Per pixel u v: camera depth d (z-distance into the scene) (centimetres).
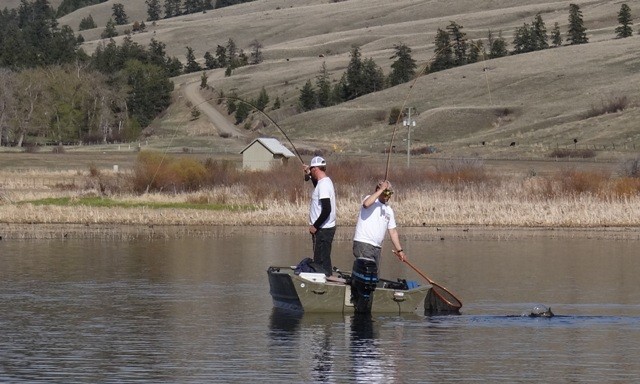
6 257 4178
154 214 6150
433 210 6225
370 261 2738
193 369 2131
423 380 2059
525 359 2253
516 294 3216
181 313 2805
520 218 5981
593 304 3020
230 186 7438
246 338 2462
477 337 2498
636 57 19712
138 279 3522
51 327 2589
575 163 11481
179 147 14100
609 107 16225
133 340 2427
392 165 9069
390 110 18988
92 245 4700
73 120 18138
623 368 2172
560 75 19112
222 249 4569
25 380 2031
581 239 5162
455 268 3919
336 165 7644
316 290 2767
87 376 2069
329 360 2228
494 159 12438
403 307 2811
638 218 6022
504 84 19262
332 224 2809
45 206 6388
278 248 4619
